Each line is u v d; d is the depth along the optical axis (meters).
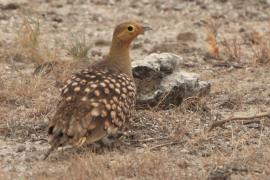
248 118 14.99
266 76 19.59
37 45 21.22
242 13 27.20
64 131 13.03
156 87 16.38
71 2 28.00
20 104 16.88
